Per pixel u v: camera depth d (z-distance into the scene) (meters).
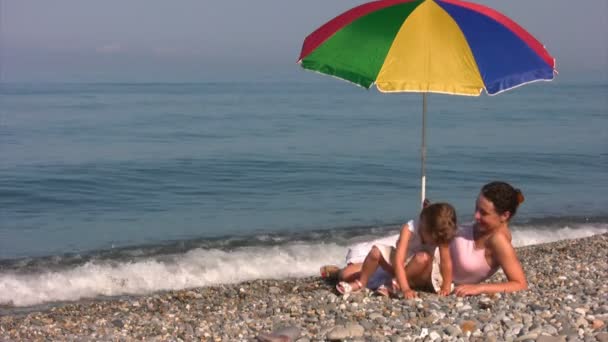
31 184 21.09
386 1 7.52
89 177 22.50
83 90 146.75
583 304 6.57
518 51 7.09
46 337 7.23
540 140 34.50
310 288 8.81
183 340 6.45
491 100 86.12
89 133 37.00
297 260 12.40
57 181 21.66
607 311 6.25
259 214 17.02
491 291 7.13
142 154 28.23
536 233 14.98
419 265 7.29
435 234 7.03
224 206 18.05
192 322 7.35
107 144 31.73
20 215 16.86
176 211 17.36
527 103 76.25
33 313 8.93
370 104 73.50
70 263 12.05
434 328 5.90
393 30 7.11
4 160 26.12
